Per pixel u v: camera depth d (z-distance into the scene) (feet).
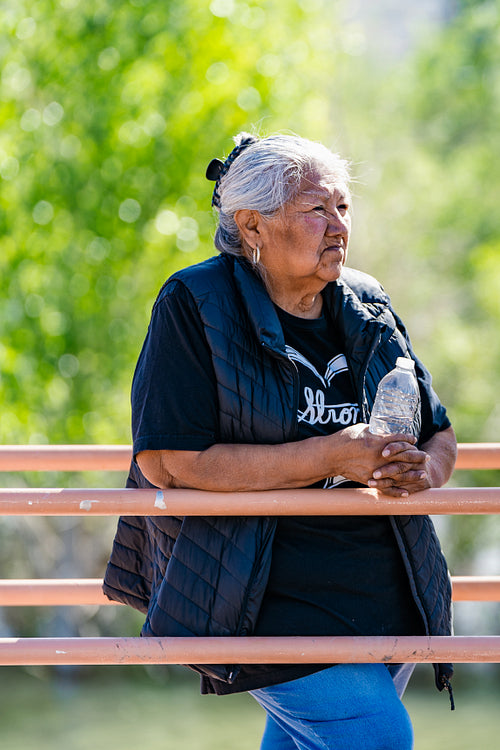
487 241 174.40
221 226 22.88
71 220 120.67
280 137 22.29
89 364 124.88
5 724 132.05
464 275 173.27
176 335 21.12
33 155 119.24
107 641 19.83
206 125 118.52
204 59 118.42
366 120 184.34
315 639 19.83
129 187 119.55
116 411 126.52
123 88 118.52
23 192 119.75
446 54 187.93
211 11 116.67
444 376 159.22
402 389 21.63
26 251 120.67
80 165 119.44
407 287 174.60
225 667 20.20
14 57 119.14
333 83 156.76
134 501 20.10
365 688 20.81
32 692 153.69
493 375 155.74
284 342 21.63
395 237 176.55
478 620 152.76
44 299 121.39
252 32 119.03
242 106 117.70
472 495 20.15
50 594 26.13
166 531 21.83
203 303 21.12
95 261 120.78
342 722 20.63
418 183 176.45
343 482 22.07
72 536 157.89
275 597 21.01
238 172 22.08
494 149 177.68
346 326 22.54
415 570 21.76
